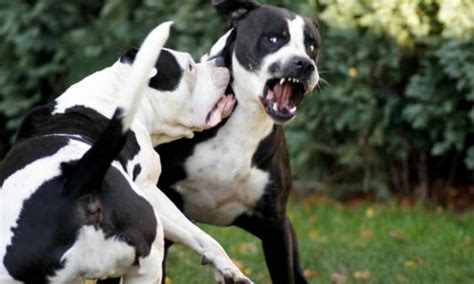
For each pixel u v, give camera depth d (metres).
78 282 6.04
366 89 13.61
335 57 13.58
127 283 6.26
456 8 12.87
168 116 7.36
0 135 16.52
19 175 6.09
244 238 12.30
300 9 13.58
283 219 8.41
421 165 14.20
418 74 13.54
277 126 8.15
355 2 13.46
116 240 6.00
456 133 13.26
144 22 14.62
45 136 6.39
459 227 12.84
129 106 5.84
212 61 7.69
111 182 6.07
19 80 15.62
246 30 7.85
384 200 14.15
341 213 13.73
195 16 14.10
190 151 7.96
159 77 7.29
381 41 13.51
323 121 14.13
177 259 10.86
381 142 13.71
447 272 10.69
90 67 15.02
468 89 13.09
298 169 14.48
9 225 5.94
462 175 14.64
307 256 11.34
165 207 6.95
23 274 5.91
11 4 15.26
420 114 13.22
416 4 13.20
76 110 6.81
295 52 7.65
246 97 7.87
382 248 11.84
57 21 15.34
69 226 5.89
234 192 8.14
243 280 6.80
